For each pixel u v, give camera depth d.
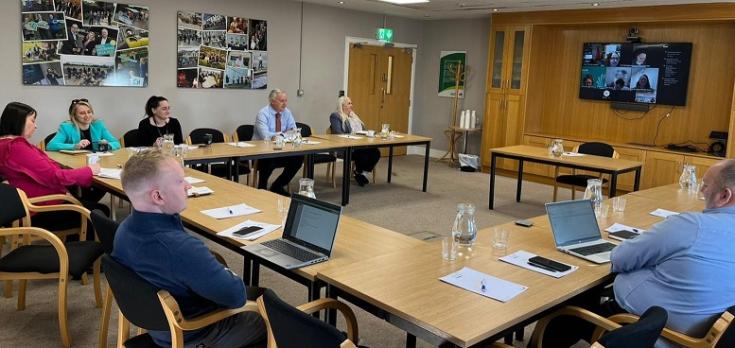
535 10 7.78
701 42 6.89
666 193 4.16
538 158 5.71
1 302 3.23
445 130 9.55
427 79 9.77
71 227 3.45
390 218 5.54
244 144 5.54
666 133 7.30
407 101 9.84
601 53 7.71
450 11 8.32
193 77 7.12
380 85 9.34
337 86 8.73
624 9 7.04
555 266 2.28
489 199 6.18
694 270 1.98
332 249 2.46
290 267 2.20
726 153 6.52
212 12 7.16
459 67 9.21
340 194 6.50
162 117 5.48
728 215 2.07
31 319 3.04
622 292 2.16
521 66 8.11
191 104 7.17
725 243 2.00
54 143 4.61
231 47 7.41
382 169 8.38
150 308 1.82
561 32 8.12
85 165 4.06
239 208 3.04
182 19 6.90
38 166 3.43
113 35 6.38
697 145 7.04
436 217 5.66
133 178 1.78
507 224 2.99
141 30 6.58
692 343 1.94
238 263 4.05
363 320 3.23
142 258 1.81
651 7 6.82
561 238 2.57
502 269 2.24
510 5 7.39
